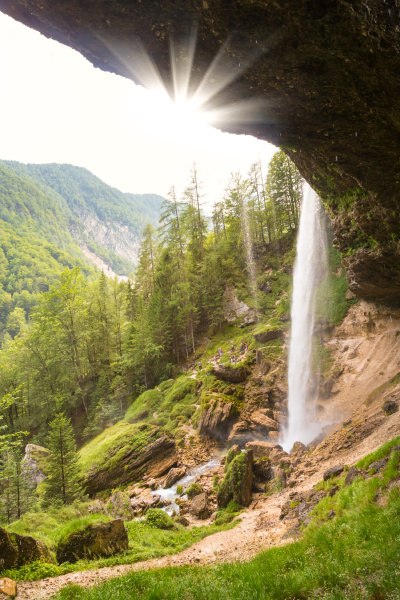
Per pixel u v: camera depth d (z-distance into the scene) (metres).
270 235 52.59
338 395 27.19
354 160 11.14
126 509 16.33
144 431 28.47
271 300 43.09
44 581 8.34
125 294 59.56
